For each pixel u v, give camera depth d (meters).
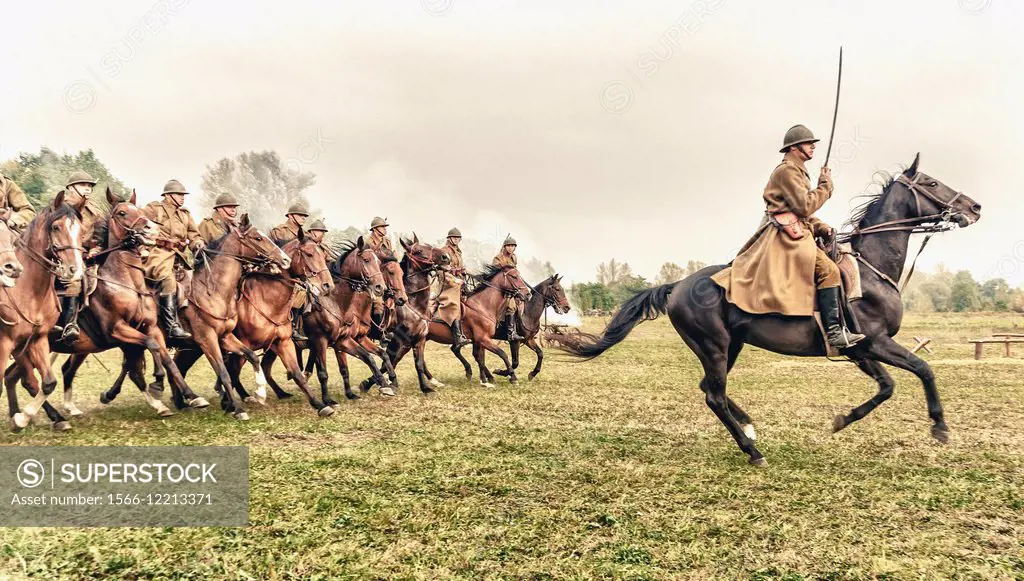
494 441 7.53
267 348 10.13
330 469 6.20
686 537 4.57
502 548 4.36
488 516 4.96
